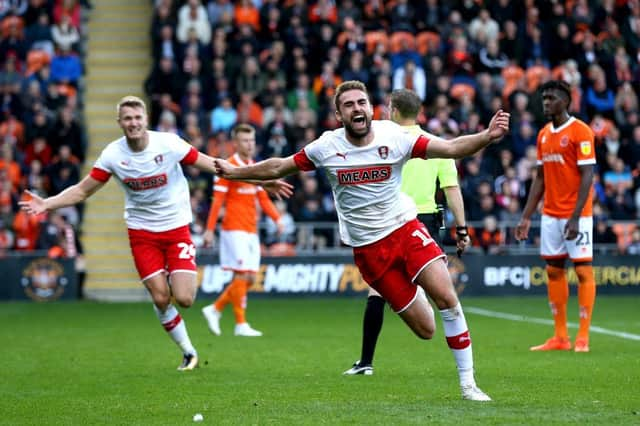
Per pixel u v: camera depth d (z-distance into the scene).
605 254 50.56
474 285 49.78
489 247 50.03
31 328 35.50
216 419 17.31
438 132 52.72
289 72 57.25
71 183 51.97
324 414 17.62
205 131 54.28
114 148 23.33
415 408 18.16
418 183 23.39
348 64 56.31
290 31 57.62
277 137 52.72
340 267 49.44
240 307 33.03
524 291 50.16
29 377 23.02
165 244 23.73
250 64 56.41
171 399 19.59
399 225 19.06
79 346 29.64
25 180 52.59
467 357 19.12
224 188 32.78
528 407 18.20
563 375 22.59
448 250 49.75
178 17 58.72
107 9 63.12
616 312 41.78
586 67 58.72
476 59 58.47
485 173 51.25
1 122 55.47
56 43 58.56
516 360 25.45
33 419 17.70
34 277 48.44
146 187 23.33
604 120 57.41
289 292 49.06
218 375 23.03
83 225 53.62
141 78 61.03
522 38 59.44
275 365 24.83
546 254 28.03
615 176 53.66
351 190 19.00
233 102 55.66
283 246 49.53
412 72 55.56
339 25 58.62
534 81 57.66
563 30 59.50
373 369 23.80
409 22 60.28
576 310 42.59
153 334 33.25
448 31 59.44
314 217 50.53
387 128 18.88
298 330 34.62
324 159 18.98
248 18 59.09
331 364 24.98
